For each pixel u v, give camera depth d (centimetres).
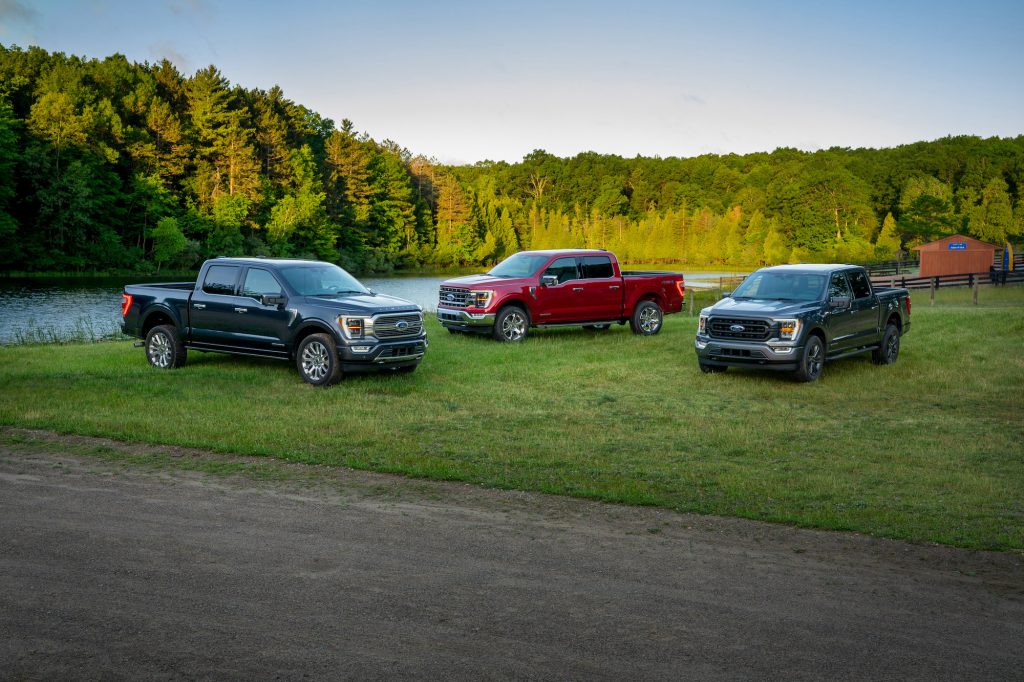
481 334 2003
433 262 12000
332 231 10262
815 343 1418
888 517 688
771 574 555
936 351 1739
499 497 743
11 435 963
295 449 909
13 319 3666
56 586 516
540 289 1884
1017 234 14125
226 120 8994
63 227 7325
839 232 13662
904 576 555
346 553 584
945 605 505
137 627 459
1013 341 1855
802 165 15225
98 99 8688
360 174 10900
